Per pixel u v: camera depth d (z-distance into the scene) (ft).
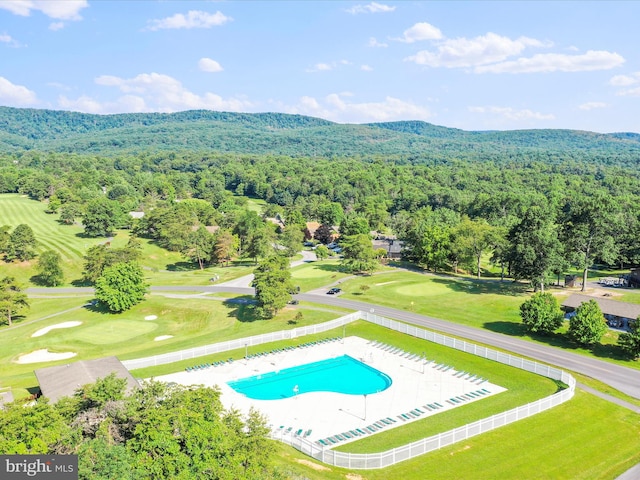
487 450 138.62
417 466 131.03
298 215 614.34
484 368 205.16
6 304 282.97
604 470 129.49
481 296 311.68
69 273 403.75
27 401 168.45
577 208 318.86
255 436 106.32
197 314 290.97
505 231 378.94
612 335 233.55
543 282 298.56
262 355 226.99
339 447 142.41
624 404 167.73
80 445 94.73
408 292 330.34
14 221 540.93
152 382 125.29
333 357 223.51
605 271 395.75
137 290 306.96
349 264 395.96
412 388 187.11
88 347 247.50
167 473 92.38
